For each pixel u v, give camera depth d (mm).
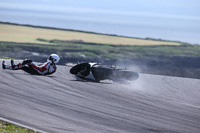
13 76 61219
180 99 55688
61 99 44438
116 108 42156
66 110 38625
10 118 33281
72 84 59062
